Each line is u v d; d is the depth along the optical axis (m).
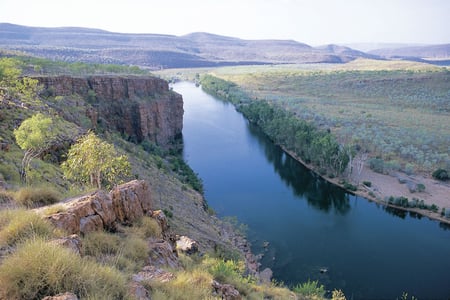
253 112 122.06
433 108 142.50
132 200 15.37
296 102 156.00
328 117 121.88
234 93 174.00
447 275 41.09
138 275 10.48
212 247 34.25
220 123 123.88
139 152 63.94
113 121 81.81
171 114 104.62
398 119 120.00
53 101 59.38
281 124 96.81
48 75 70.31
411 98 160.50
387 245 47.91
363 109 140.50
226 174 76.19
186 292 10.13
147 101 92.06
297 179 73.75
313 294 26.45
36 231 9.95
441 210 57.56
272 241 48.19
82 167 28.69
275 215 56.84
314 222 54.50
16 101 45.06
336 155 73.69
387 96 171.25
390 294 37.31
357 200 63.78
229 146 97.50
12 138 34.28
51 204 14.25
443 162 77.88
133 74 111.00
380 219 56.16
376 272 41.34
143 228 14.55
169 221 34.16
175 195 48.31
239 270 24.70
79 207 12.38
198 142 101.38
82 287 7.78
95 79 80.94
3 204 13.95
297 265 42.28
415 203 59.44
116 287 8.42
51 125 41.16
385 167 75.50
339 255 44.94
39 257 7.73
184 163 79.12
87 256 9.66
